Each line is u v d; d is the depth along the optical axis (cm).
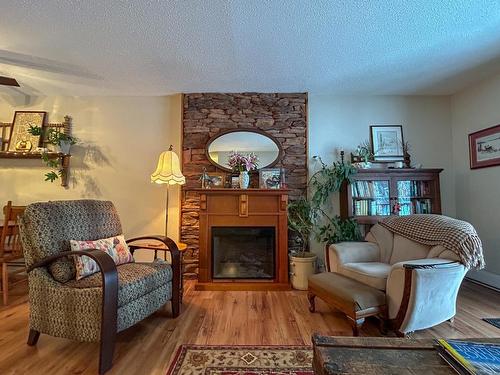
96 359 183
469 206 364
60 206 220
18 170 386
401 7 207
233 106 382
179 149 380
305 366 175
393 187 355
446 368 103
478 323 234
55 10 211
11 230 279
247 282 331
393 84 355
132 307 200
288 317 249
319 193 364
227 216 336
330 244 290
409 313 199
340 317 250
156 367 175
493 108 331
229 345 200
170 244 255
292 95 384
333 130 388
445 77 335
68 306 184
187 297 301
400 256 263
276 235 335
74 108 389
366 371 101
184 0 200
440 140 391
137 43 256
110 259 186
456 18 221
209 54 276
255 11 211
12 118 393
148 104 388
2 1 200
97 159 386
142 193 382
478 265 215
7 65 300
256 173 375
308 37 247
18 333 216
